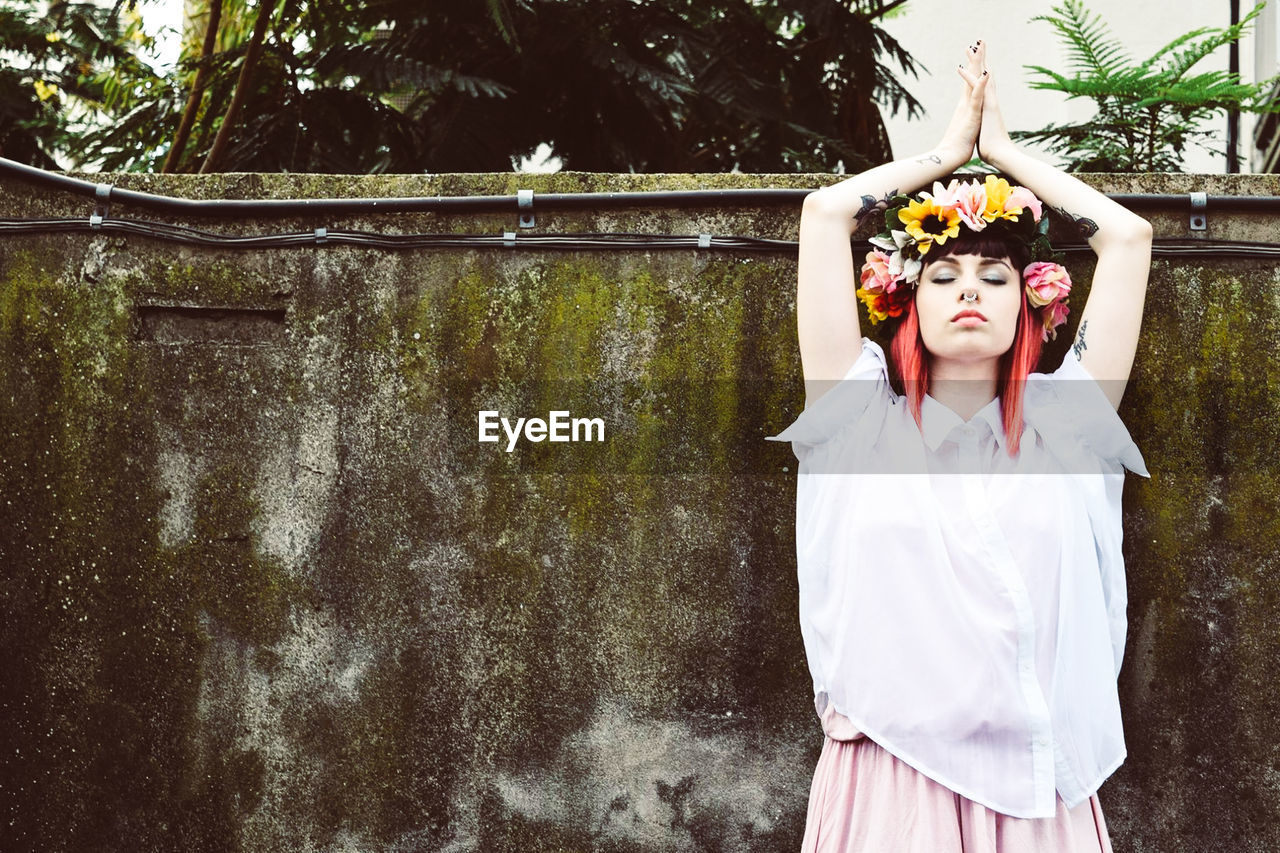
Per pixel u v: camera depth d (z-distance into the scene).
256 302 2.77
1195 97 3.45
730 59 4.55
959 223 2.23
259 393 2.75
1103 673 2.21
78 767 2.71
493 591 2.70
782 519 2.67
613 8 4.45
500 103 4.46
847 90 5.05
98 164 4.81
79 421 2.76
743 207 2.71
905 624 2.14
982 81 2.51
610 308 2.72
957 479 2.23
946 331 2.23
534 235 2.74
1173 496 2.59
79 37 5.11
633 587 2.68
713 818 2.63
